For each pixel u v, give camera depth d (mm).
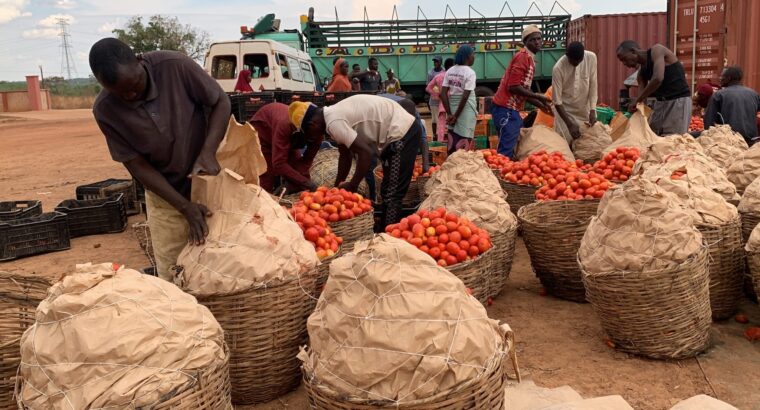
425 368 2529
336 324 2723
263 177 7148
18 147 23938
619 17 17469
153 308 2703
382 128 6289
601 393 3658
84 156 19406
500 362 2730
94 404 2436
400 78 19547
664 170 4906
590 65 8820
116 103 3639
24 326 4121
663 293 3805
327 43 20031
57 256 7758
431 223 4668
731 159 6402
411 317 2619
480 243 4629
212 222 3627
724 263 4340
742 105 9023
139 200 10031
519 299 5266
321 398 2666
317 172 8289
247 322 3459
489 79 19359
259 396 3713
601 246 3994
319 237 4508
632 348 4059
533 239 5109
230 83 15266
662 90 8633
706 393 3576
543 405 3436
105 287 2686
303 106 6102
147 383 2514
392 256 2768
